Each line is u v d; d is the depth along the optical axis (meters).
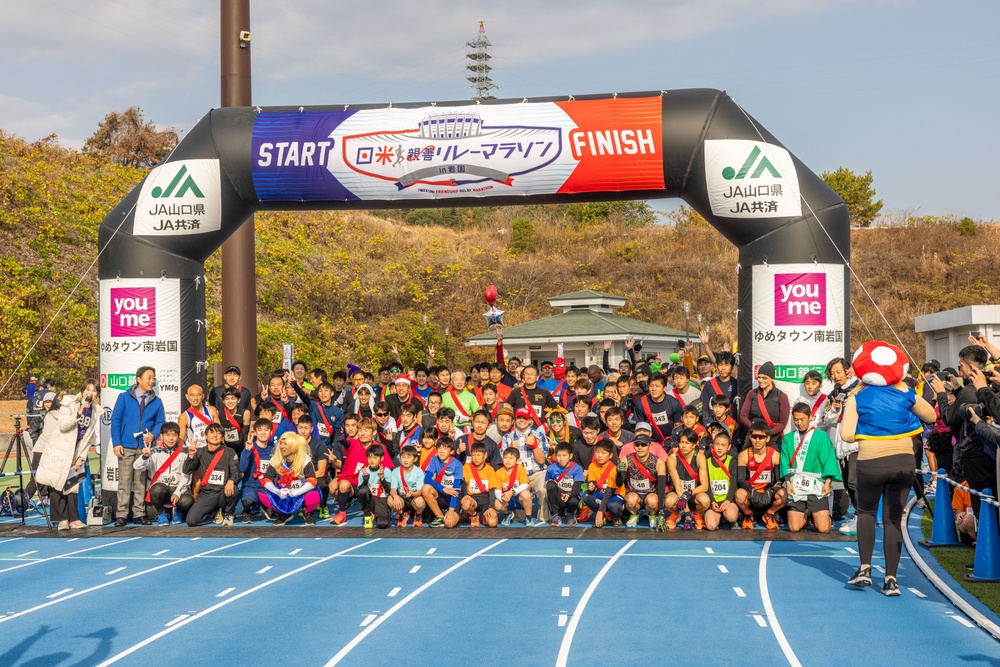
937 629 6.82
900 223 55.06
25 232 31.30
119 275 12.58
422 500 11.75
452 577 8.79
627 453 11.59
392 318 41.78
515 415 12.95
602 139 11.92
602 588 8.25
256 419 13.55
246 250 16.23
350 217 48.16
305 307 39.56
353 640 6.66
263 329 33.78
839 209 11.73
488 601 7.80
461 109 12.37
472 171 12.20
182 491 12.16
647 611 7.41
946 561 9.16
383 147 12.33
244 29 15.98
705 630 6.83
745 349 11.95
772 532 11.07
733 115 11.87
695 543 10.44
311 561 9.68
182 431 12.36
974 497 9.48
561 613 7.37
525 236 53.56
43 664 6.20
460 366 40.78
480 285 47.19
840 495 11.38
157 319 12.52
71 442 11.89
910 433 7.78
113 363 12.57
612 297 33.66
